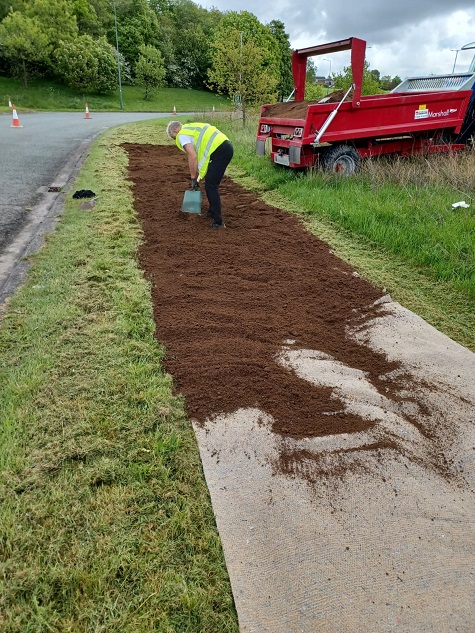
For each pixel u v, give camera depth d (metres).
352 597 1.68
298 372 2.96
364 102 7.18
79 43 38.09
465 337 3.54
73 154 10.81
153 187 7.61
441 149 8.52
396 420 2.57
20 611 1.60
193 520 1.98
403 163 7.76
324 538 1.90
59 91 38.16
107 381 2.77
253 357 3.07
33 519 1.92
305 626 1.59
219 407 2.61
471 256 4.60
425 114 7.91
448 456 2.36
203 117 18.91
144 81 43.28
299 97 8.84
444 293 4.21
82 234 5.18
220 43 16.61
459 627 1.60
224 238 5.39
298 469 2.23
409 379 2.98
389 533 1.93
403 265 4.80
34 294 3.78
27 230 5.41
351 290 4.21
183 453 2.31
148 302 3.77
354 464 2.27
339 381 2.89
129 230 5.45
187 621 1.62
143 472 2.17
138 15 50.22
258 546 1.86
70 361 2.93
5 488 2.04
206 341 3.26
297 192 7.17
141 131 14.84
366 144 8.03
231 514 1.99
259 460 2.27
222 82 16.80
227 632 1.60
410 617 1.63
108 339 3.19
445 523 1.99
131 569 1.76
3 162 9.52
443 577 1.77
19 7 38.69
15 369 2.83
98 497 2.03
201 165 5.39
